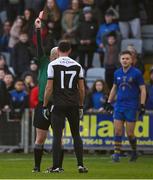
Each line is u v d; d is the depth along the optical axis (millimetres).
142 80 39688
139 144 46625
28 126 48688
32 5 62156
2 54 61375
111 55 53969
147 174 30797
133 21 59375
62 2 60750
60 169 31297
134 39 58625
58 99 30094
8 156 44812
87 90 49188
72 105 30188
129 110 39906
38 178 28203
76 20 58281
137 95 40031
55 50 31219
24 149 48781
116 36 54562
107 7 60781
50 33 45344
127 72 39781
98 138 47375
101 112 47188
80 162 30688
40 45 31422
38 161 31922
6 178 28266
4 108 49156
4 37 62656
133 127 40250
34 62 54500
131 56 39875
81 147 30594
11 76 51625
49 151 47906
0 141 49281
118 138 40125
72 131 30641
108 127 47125
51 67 30156
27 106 49406
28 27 57594
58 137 30234
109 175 29906
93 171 32281
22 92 50250
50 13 58188
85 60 56906
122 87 39875
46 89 29984
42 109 31281
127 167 35656
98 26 57031
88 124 47500
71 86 30250
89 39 56438
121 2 59281
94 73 56625
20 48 57531
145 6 63438
